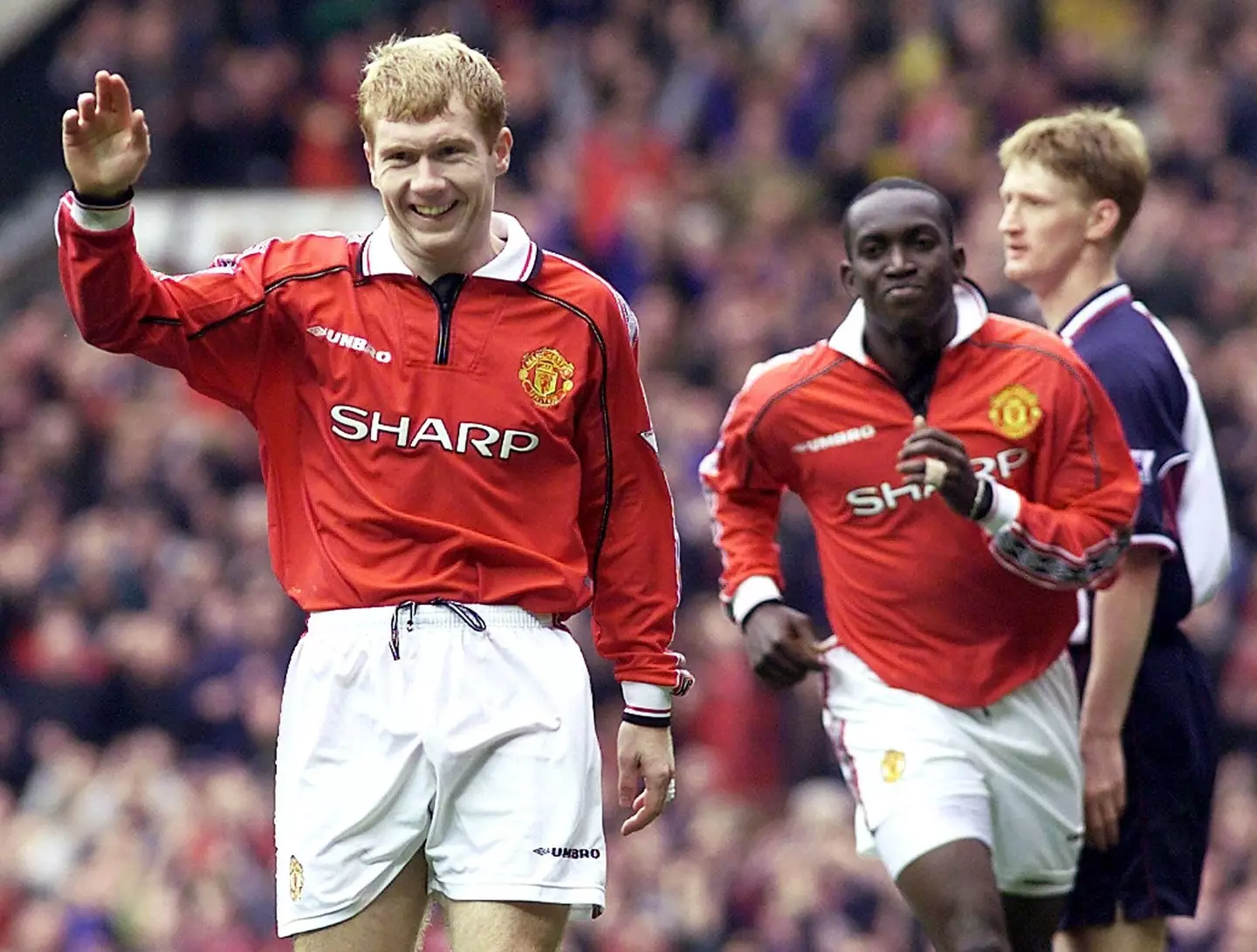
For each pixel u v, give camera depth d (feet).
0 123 206.49
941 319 53.47
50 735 139.44
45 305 174.09
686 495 138.10
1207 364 142.82
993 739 54.13
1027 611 54.19
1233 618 127.65
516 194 183.11
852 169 178.70
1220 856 107.96
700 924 109.60
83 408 162.30
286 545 46.65
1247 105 174.70
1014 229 58.90
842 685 55.47
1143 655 58.08
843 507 54.75
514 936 45.03
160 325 45.52
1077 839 55.83
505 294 46.03
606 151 178.50
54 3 206.69
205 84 190.90
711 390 152.76
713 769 123.44
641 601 47.65
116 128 44.04
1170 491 57.21
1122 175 58.03
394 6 199.00
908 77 184.75
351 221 175.22
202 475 156.46
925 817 53.36
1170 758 58.18
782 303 159.74
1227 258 154.51
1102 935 58.39
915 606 54.19
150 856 119.03
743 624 56.95
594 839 46.11
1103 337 57.62
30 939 117.50
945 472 50.98
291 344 46.39
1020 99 183.73
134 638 141.79
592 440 47.01
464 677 45.29
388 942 45.73
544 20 198.49
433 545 45.55
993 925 52.34
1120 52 185.78
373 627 45.42
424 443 45.55
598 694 127.44
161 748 129.80
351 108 191.52
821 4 189.16
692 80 187.01
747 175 178.70
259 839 121.39
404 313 45.78
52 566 146.61
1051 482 53.52
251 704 138.82
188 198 176.65
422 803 45.39
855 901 108.27
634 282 168.35
